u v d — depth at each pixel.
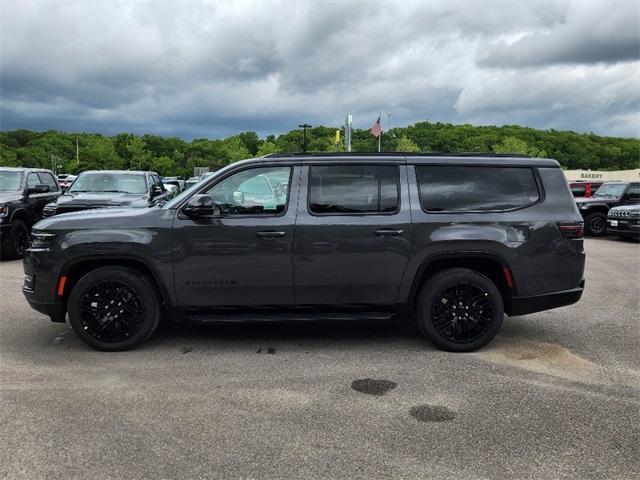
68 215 5.39
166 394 4.26
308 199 5.21
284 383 4.50
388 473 3.14
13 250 11.24
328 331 6.04
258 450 3.39
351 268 5.19
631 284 8.99
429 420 3.82
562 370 4.86
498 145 142.88
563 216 5.33
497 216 5.26
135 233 5.11
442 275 5.26
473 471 3.17
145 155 142.75
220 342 5.61
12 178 12.07
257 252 5.13
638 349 5.49
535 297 5.32
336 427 3.71
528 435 3.62
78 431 3.63
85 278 5.15
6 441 3.49
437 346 5.39
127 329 5.27
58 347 5.44
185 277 5.15
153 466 3.20
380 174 5.28
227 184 5.24
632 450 3.43
